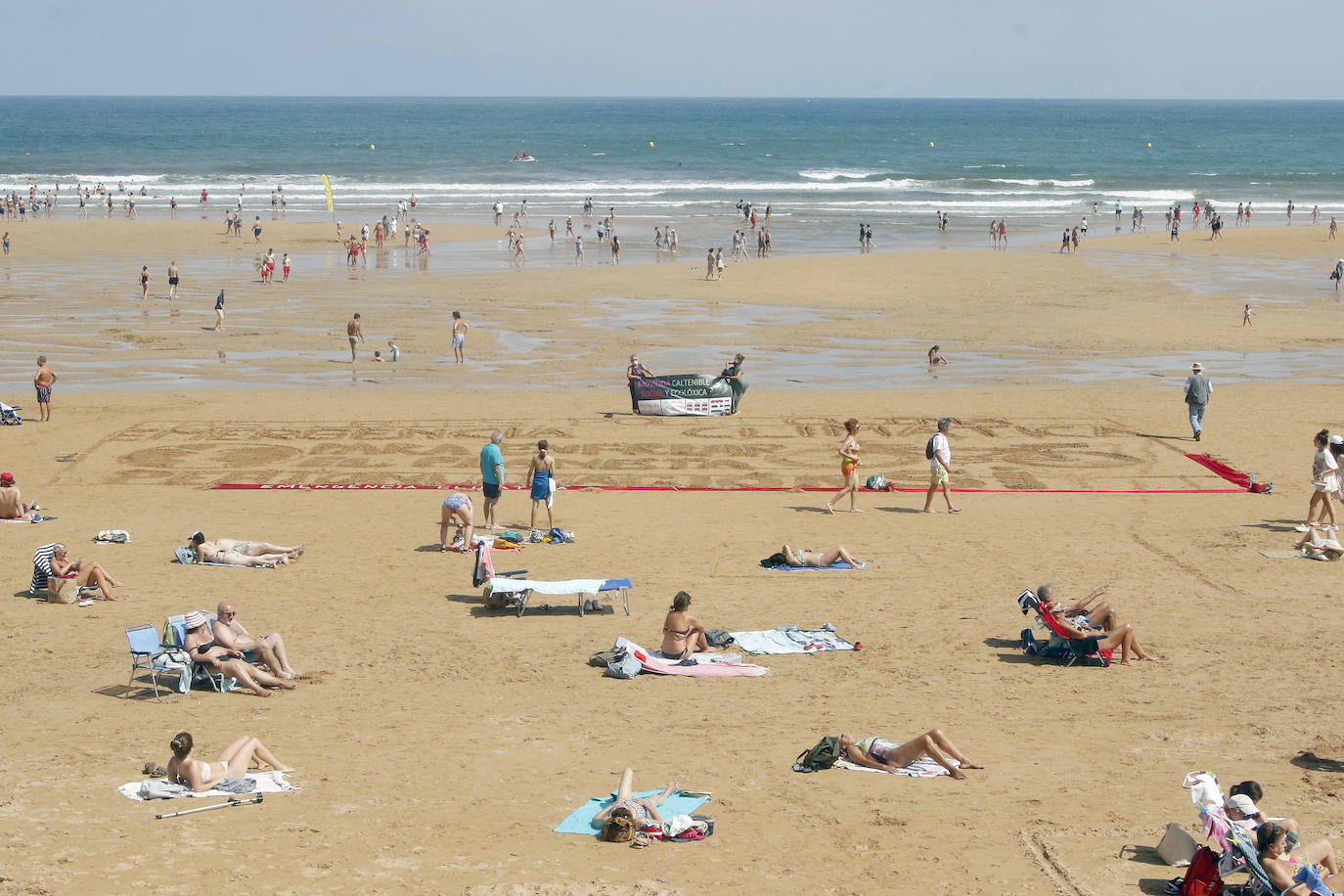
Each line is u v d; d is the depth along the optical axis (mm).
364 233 69562
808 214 94375
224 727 13203
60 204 94312
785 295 54906
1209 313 50938
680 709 13906
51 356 40844
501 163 149125
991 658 15688
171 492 25219
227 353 41812
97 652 15797
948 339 45469
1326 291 57094
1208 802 10094
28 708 13750
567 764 12219
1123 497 25141
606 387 37062
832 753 12094
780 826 10703
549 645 16266
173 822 10578
